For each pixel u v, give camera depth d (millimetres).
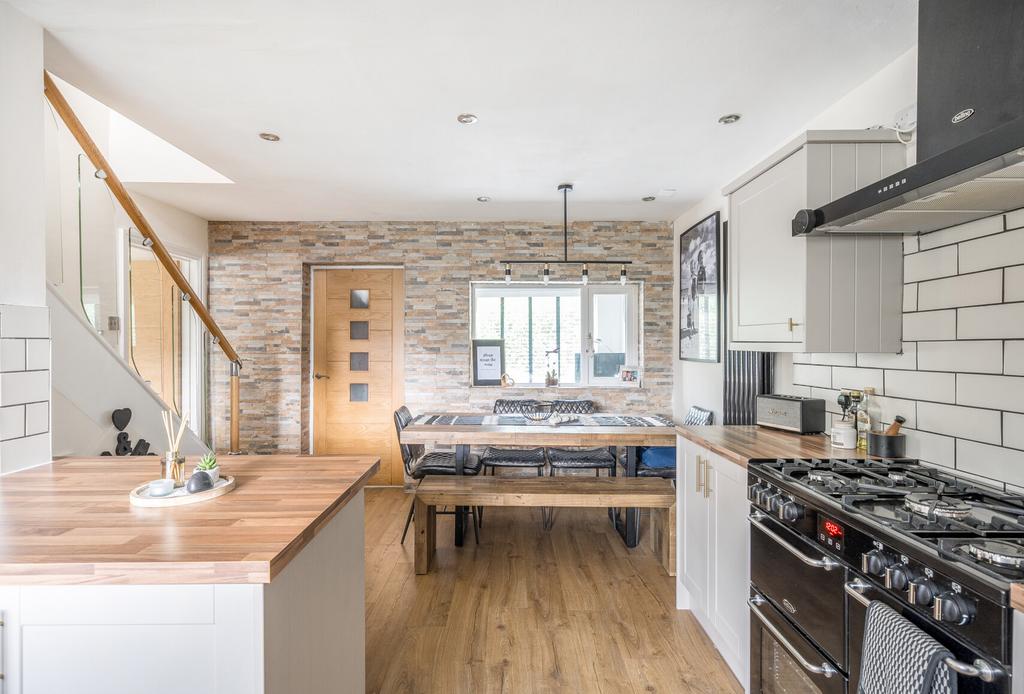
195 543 1048
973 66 1381
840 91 2377
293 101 2459
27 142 1805
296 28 1891
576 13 1806
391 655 2238
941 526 1233
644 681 2066
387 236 4969
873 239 1999
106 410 2316
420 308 4996
